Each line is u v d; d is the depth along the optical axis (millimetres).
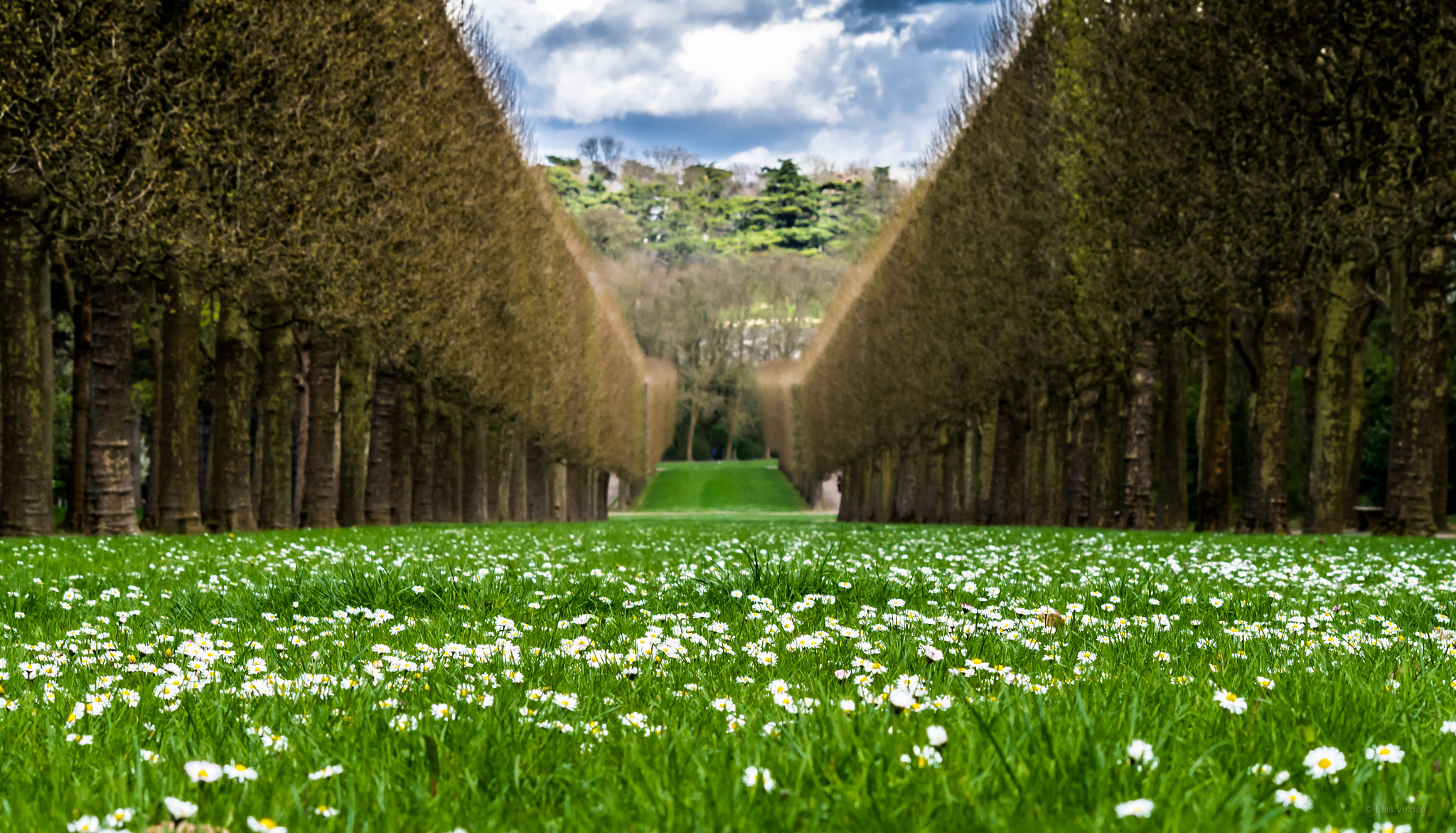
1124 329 24969
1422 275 18547
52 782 2389
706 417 130500
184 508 18047
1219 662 4145
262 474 23312
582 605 6168
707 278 124875
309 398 25406
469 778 2359
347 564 9055
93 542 12977
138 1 15148
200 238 16359
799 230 190875
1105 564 9938
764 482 109000
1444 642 4723
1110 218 22312
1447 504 36094
